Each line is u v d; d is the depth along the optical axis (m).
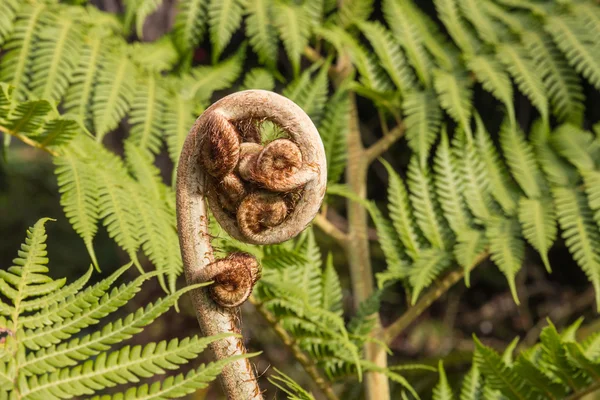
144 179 1.45
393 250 1.63
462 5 1.90
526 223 1.60
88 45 1.58
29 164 5.10
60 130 1.36
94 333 1.05
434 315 3.56
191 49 1.74
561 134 1.78
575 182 1.70
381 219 1.66
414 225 1.63
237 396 1.04
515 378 1.40
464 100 1.75
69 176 1.38
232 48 3.32
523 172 1.71
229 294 1.03
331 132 1.66
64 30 1.57
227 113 1.04
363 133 3.43
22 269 1.09
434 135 1.72
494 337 3.51
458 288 3.60
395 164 3.47
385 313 3.54
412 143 1.71
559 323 3.42
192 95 1.68
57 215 4.69
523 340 3.48
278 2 1.78
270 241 1.05
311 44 2.20
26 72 1.52
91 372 1.03
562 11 1.90
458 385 2.17
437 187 1.65
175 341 1.04
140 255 3.59
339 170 1.66
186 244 1.04
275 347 3.38
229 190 1.04
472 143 1.70
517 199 1.67
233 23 1.73
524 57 1.83
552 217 1.62
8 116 1.33
